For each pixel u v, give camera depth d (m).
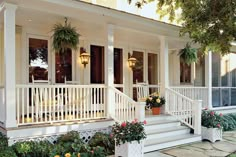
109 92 6.92
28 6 5.60
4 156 4.48
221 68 11.74
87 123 6.35
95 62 9.15
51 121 5.93
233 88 11.95
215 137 7.45
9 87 5.32
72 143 5.33
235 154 6.02
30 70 7.70
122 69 10.07
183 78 12.05
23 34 7.52
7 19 5.28
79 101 6.59
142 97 9.45
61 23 7.14
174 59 11.88
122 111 6.69
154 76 11.37
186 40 9.05
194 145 6.95
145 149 6.15
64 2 5.75
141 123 5.71
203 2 5.29
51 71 8.06
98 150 5.24
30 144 5.11
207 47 5.95
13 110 5.38
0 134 5.38
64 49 6.52
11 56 5.35
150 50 11.16
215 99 11.00
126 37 9.13
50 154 4.93
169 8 6.37
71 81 8.14
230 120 9.93
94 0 7.34
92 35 8.77
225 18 4.98
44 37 7.96
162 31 8.29
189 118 7.84
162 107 8.37
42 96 6.13
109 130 6.75
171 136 7.25
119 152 5.50
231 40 5.22
